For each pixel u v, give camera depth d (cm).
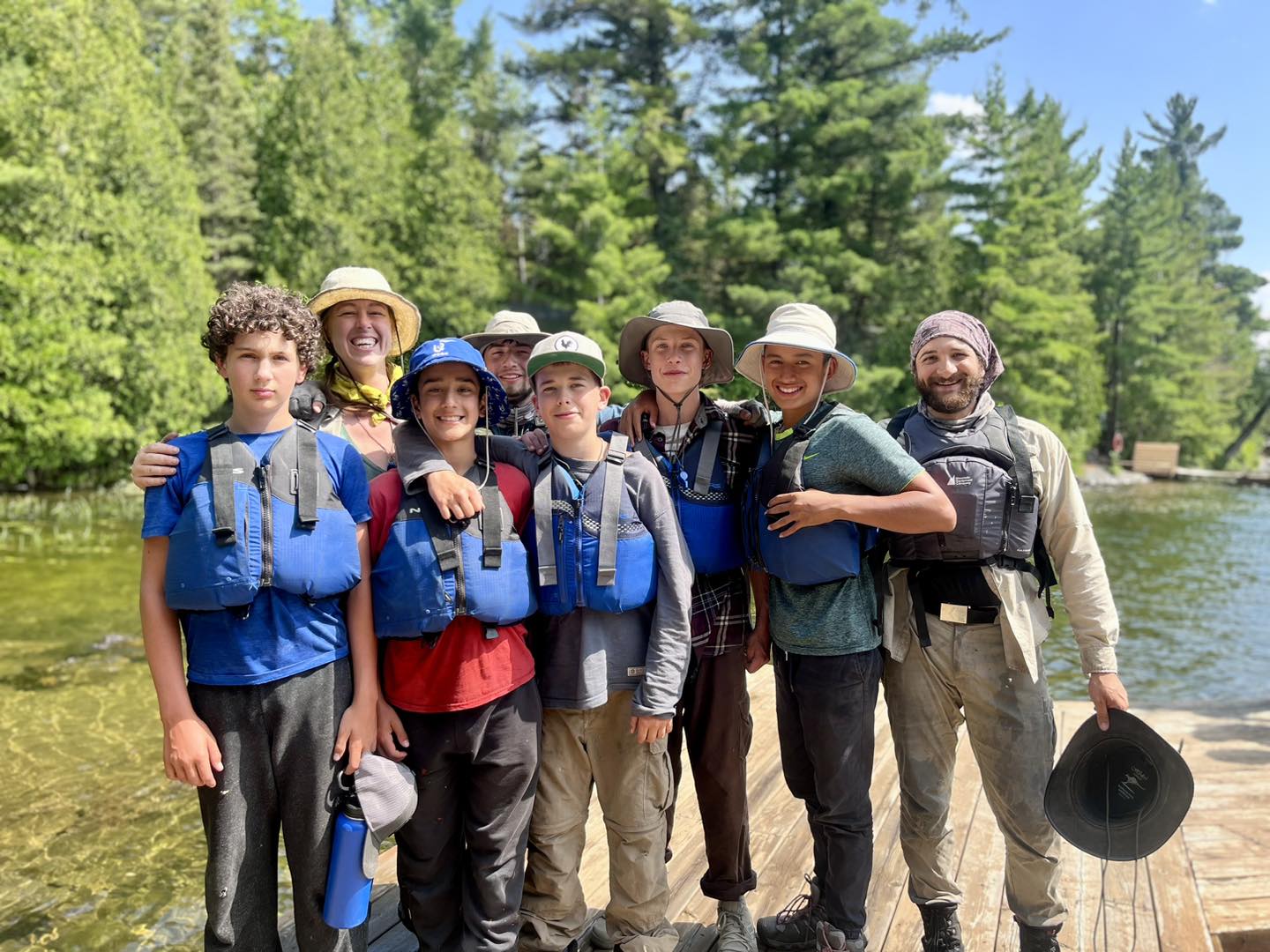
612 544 229
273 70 3838
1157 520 2198
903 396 2395
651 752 245
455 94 3684
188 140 2633
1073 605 247
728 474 263
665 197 2931
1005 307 2541
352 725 210
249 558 194
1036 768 242
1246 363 4584
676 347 260
